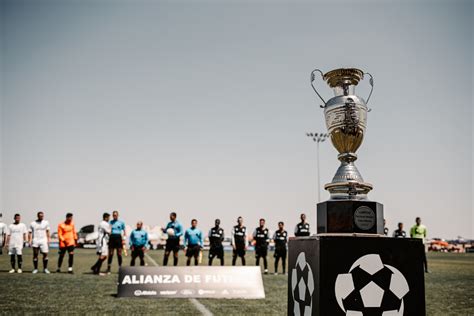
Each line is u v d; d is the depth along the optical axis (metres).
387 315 2.57
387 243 2.61
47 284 11.06
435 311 7.28
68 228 14.90
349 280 2.55
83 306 7.64
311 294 2.68
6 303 7.92
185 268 9.24
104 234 14.49
